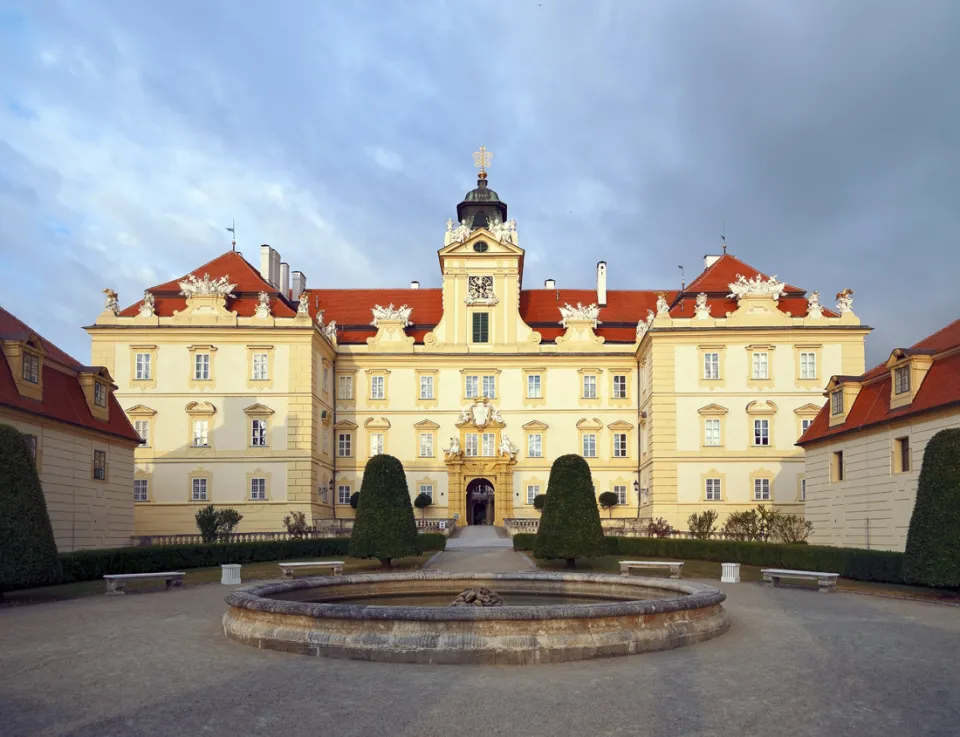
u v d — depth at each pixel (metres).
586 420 67.94
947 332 34.84
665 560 43.16
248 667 15.34
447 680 14.24
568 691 13.48
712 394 60.31
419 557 44.66
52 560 26.20
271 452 60.44
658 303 62.06
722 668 15.20
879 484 35.53
